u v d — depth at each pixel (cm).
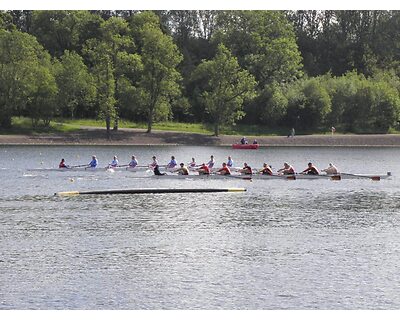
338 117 18875
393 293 3684
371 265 4209
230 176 8506
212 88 17625
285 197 7050
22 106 15262
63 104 15650
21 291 3659
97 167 9462
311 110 18362
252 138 16950
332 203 6675
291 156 13362
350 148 16338
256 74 19362
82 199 6719
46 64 15962
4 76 15088
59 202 6512
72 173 9062
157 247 4628
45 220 5547
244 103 18638
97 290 3688
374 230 5294
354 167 11144
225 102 16438
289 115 18525
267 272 4041
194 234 5078
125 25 15775
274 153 14150
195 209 6203
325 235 5081
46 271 4006
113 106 15475
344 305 3500
